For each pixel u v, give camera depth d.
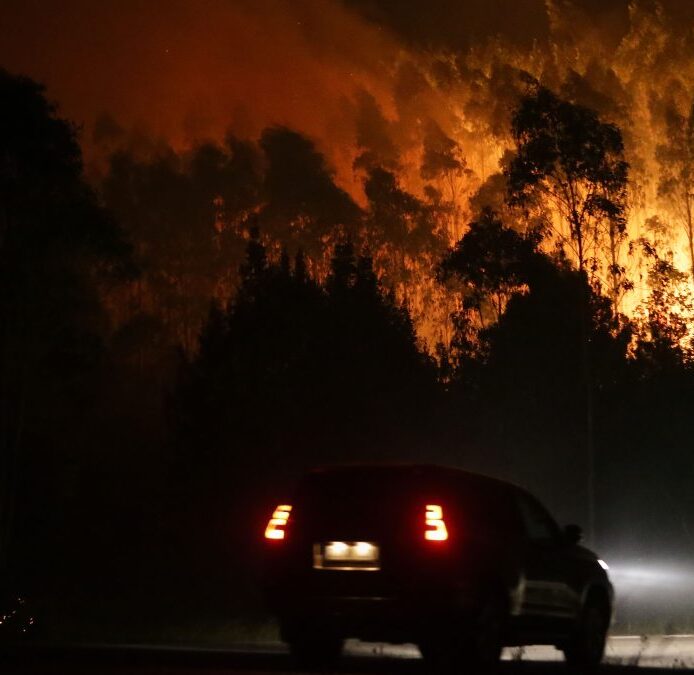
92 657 13.98
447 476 12.80
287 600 12.73
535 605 13.34
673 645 21.38
